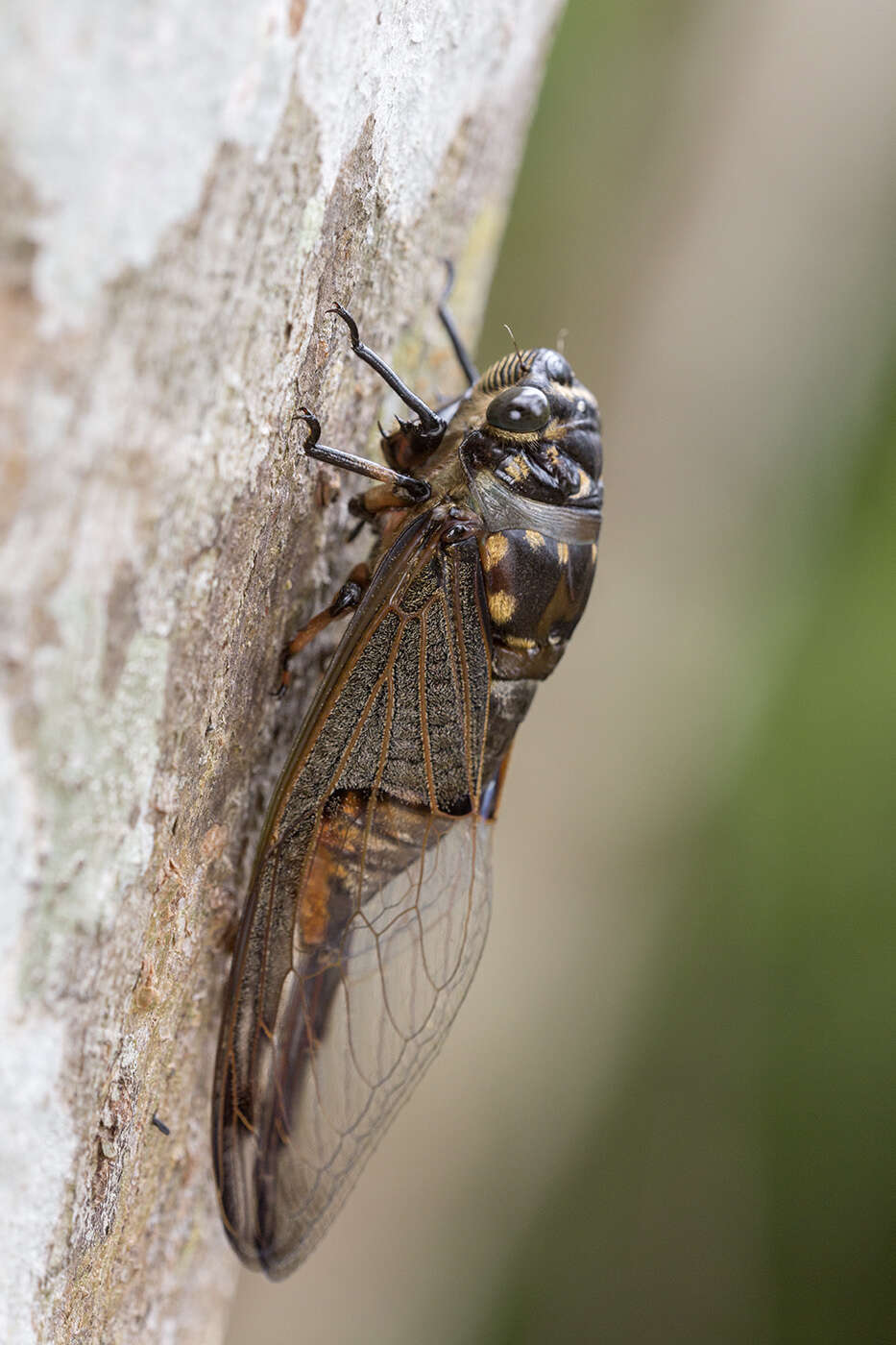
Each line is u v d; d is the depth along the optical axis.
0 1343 0.38
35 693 0.37
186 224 0.37
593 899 0.55
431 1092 0.50
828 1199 0.61
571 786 0.55
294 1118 0.40
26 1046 0.38
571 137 0.55
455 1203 0.50
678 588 0.58
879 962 0.61
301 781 0.40
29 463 0.34
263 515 0.39
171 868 0.39
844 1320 0.60
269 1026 0.40
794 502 0.60
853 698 0.63
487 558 0.41
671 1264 0.62
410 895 0.41
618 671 0.56
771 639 0.62
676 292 0.55
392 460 0.41
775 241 0.54
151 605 0.38
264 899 0.40
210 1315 0.41
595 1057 0.56
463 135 0.41
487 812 0.41
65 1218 0.38
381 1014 0.40
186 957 0.39
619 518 0.56
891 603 0.63
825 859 0.63
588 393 0.41
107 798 0.38
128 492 0.37
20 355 0.33
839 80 0.52
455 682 0.41
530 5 0.42
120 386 0.36
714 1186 0.63
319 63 0.38
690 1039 0.63
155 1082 0.39
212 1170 0.40
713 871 0.63
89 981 0.38
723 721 0.60
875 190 0.54
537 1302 0.62
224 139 0.37
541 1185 0.54
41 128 0.31
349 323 0.40
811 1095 0.62
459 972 0.41
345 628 0.41
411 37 0.39
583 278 0.56
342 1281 0.47
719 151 0.54
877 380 0.60
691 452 0.56
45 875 0.38
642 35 0.54
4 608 0.35
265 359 0.38
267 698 0.40
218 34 0.35
